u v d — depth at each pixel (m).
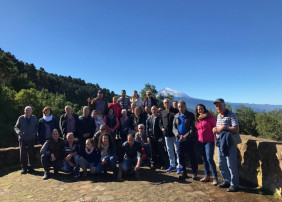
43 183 4.94
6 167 6.54
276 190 3.79
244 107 56.56
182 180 4.93
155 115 6.18
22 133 5.71
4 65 44.84
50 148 5.57
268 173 4.04
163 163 6.44
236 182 4.14
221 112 4.29
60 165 5.71
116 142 6.62
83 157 5.57
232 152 4.14
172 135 5.68
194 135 4.88
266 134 45.28
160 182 4.82
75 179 5.25
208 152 4.57
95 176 5.51
